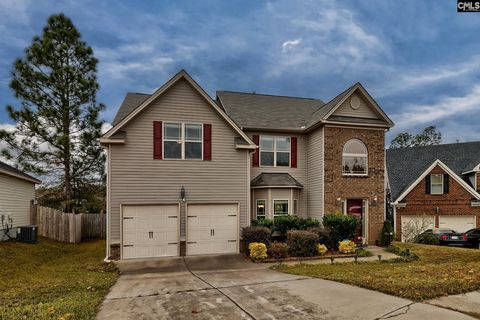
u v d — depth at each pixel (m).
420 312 5.60
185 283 8.36
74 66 19.59
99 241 18.41
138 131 12.57
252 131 16.09
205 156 13.24
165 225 12.62
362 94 15.81
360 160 15.66
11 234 15.91
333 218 13.59
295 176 16.50
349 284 7.80
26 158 18.55
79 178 20.58
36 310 6.00
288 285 7.89
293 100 20.45
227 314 5.82
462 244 18.42
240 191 13.56
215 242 13.10
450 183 20.80
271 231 13.18
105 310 6.14
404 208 21.30
